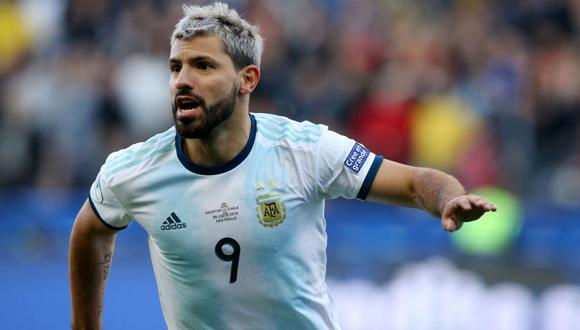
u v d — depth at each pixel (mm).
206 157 14977
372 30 39719
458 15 41719
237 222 14898
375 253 31188
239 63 14961
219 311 15328
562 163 35406
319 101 36031
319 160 15031
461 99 36188
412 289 30859
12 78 36281
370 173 15016
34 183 33656
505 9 41562
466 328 30547
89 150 33844
